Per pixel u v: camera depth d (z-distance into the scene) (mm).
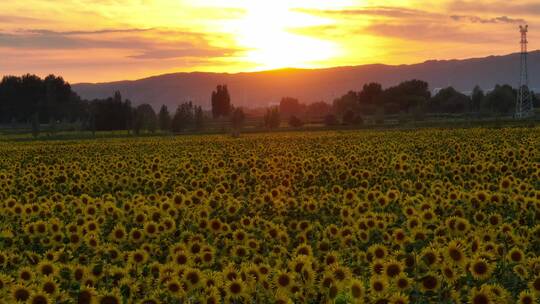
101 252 11562
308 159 29938
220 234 12961
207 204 15812
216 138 79188
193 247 11273
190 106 128875
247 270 9422
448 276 8766
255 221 13781
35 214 15406
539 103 181625
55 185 23312
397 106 185625
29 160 43875
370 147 39125
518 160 26109
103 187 23188
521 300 8281
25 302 8586
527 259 9844
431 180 22297
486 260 9195
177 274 9422
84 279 9664
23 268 9633
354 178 22281
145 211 15367
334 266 9242
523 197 14938
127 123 130125
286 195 18844
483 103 153500
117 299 8664
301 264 9320
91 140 86812
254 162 29281
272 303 8742
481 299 8094
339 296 8203
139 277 9852
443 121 106188
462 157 30734
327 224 14617
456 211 14172
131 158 38781
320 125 127250
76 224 13148
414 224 12180
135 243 12523
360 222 12570
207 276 9281
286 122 157625
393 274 8812
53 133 119500
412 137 55812
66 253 11336
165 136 98875
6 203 16219
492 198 15000
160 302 8672
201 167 28625
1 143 83562
